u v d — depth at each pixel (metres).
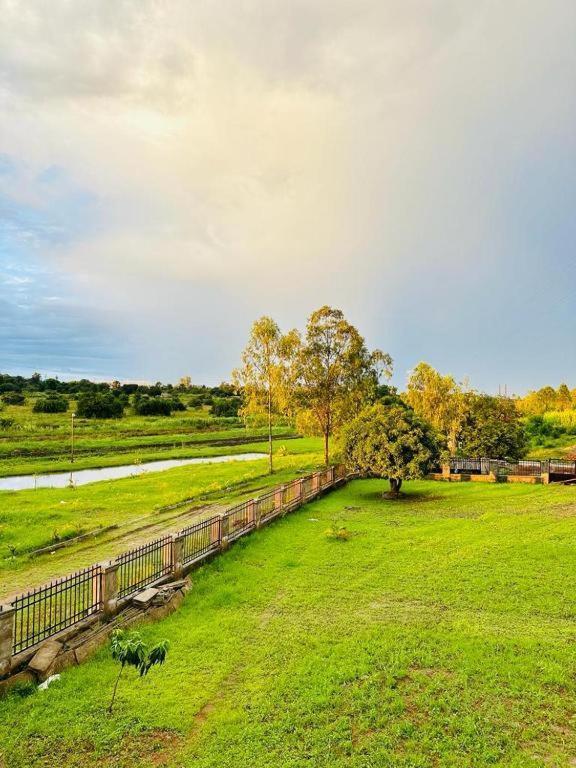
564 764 6.29
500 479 29.50
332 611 11.59
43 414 86.50
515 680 8.16
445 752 6.57
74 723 7.49
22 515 21.41
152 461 50.31
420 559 15.10
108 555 16.27
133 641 7.57
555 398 84.75
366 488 29.25
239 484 30.16
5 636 8.47
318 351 34.62
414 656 9.11
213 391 145.25
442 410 35.09
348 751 6.70
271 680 8.61
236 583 13.66
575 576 12.92
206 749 6.88
